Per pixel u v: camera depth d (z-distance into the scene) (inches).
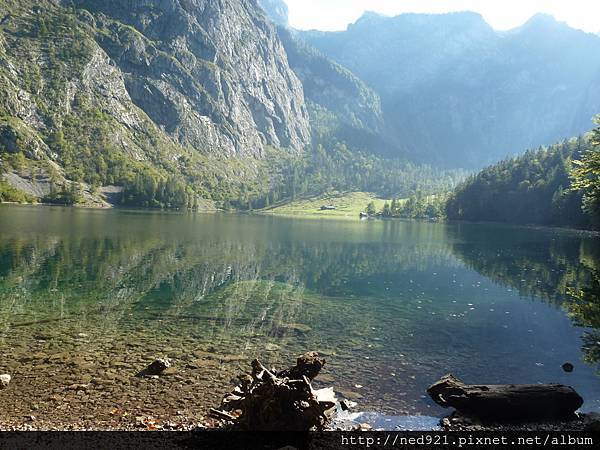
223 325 1051.9
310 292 1536.7
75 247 2450.8
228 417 549.3
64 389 640.4
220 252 2596.0
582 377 762.2
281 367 773.3
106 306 1204.5
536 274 2010.3
